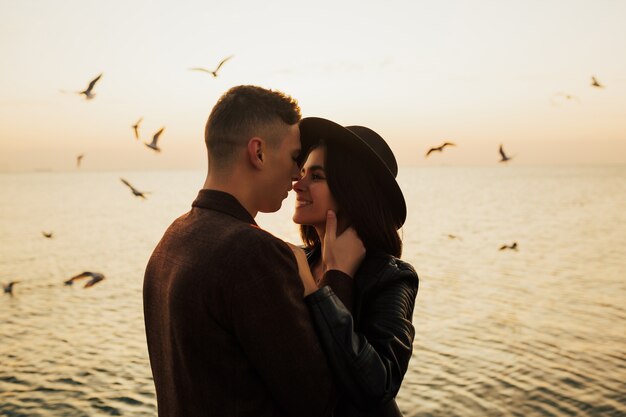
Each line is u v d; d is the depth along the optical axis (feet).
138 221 234.99
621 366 45.37
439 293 80.02
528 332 57.31
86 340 58.18
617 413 36.06
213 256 4.21
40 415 38.45
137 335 60.23
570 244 136.87
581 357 48.14
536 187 525.34
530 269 100.89
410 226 187.62
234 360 4.23
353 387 4.49
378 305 5.28
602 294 77.20
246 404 4.29
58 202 388.78
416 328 59.88
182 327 4.30
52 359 51.62
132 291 86.48
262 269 4.15
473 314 66.13
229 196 4.64
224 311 4.13
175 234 4.79
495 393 40.14
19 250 140.05
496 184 631.15
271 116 4.74
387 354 4.83
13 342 57.62
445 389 41.14
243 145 4.66
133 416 38.14
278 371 4.18
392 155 6.62
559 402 38.17
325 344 4.44
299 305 4.36
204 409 4.28
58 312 71.92
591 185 562.25
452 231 171.42
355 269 5.47
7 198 446.19
